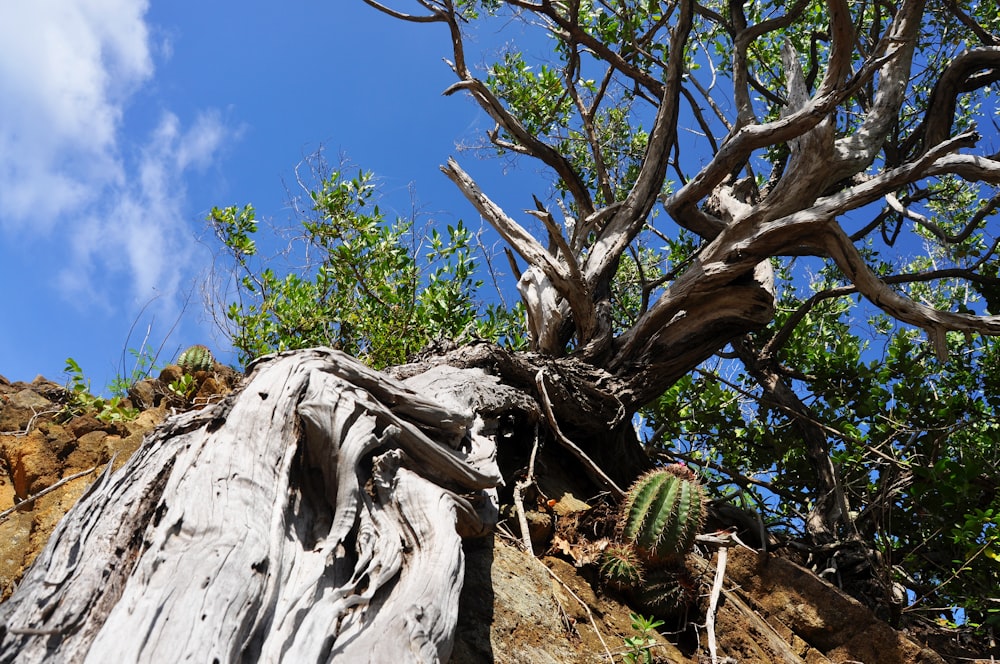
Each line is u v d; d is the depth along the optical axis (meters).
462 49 7.15
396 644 2.33
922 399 6.96
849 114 8.86
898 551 6.57
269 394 3.17
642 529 4.17
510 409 5.06
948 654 5.61
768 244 5.76
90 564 2.30
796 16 7.25
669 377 6.18
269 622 2.29
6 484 4.12
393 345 6.77
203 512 2.49
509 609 3.53
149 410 5.12
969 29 8.85
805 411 7.27
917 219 7.82
